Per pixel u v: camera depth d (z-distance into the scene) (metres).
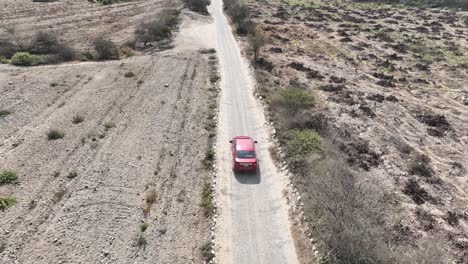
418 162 30.08
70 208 22.75
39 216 22.03
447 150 32.66
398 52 61.16
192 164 27.94
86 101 36.94
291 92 38.84
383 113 39.00
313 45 63.97
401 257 18.03
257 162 28.03
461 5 102.00
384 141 33.41
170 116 34.78
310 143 29.00
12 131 30.86
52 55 49.28
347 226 18.86
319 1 113.12
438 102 42.47
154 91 40.16
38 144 29.19
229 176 26.48
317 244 20.22
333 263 18.56
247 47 58.91
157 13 82.31
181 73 45.91
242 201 24.06
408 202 25.45
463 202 26.02
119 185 25.12
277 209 23.45
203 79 44.47
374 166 29.25
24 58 46.25
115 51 53.88
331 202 20.55
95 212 22.53
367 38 69.38
